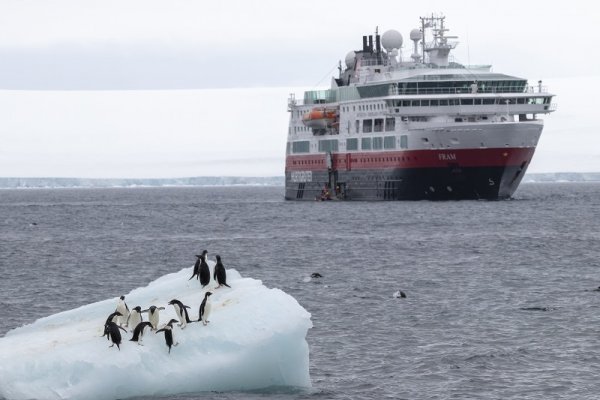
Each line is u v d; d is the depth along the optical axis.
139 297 146.00
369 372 154.62
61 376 123.06
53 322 144.12
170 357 127.75
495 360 162.00
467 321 199.88
